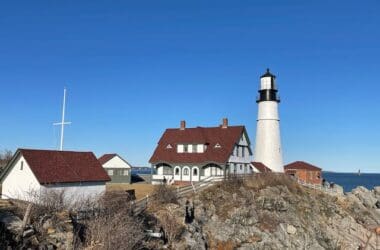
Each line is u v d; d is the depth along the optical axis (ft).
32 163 128.47
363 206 229.45
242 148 224.53
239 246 139.95
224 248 135.54
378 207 251.60
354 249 169.27
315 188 216.74
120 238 75.20
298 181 211.20
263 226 154.30
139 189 183.21
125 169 236.43
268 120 254.27
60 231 74.84
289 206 173.27
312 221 174.81
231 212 151.84
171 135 230.27
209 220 143.95
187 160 213.25
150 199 132.67
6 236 67.87
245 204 159.33
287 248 150.10
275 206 167.12
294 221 165.68
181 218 124.88
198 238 122.83
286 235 155.74
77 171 138.41
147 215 113.50
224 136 220.23
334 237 172.65
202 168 210.38
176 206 129.49
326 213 189.88
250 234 147.43
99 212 87.76
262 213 160.76
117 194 117.19
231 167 211.82
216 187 164.25
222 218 147.84
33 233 71.05
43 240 71.20
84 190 137.49
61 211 82.17
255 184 176.35
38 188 123.95
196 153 214.90
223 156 207.51
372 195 257.14
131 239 79.61
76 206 96.68
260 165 240.53
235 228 146.20
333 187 258.16
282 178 195.31
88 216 86.12
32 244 69.31
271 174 193.36
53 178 128.57
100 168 147.64
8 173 131.64
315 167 286.46
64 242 73.20
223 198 158.30
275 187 181.68
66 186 131.64
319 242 163.43
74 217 83.20
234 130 222.69
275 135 253.65
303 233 161.17
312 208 184.85
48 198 89.56
